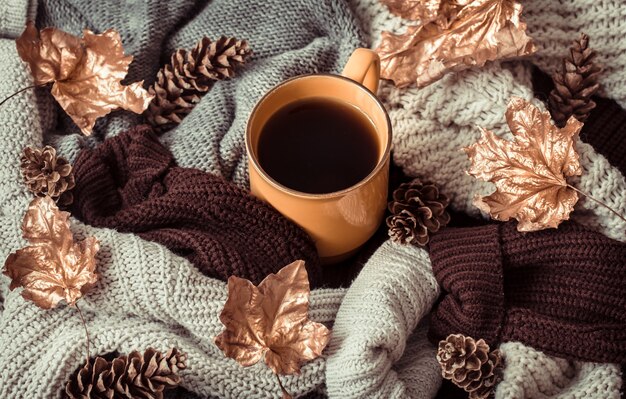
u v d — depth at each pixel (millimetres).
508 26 578
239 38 640
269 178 531
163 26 640
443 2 588
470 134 589
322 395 561
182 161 598
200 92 635
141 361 515
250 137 542
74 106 600
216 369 528
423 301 563
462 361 525
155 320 547
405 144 594
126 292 538
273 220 561
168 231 568
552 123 552
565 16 601
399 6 598
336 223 554
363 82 563
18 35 644
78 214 591
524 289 571
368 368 518
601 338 540
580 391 534
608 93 615
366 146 560
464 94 579
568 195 548
